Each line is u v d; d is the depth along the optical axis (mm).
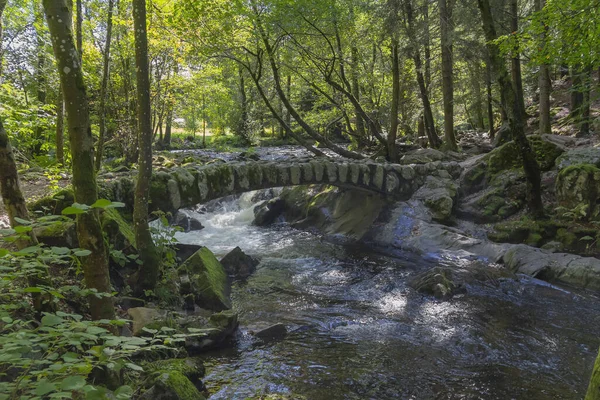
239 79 24734
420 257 8086
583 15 5570
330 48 11508
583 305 5699
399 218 9312
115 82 12234
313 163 8883
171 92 14273
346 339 4863
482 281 6598
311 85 12266
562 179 8086
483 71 13805
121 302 4781
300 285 6785
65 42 2936
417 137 17875
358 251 8750
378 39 12312
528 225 7848
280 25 9523
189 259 6102
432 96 18594
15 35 8852
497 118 22203
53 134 9484
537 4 12211
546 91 12219
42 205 5242
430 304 5883
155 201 6691
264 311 5695
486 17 7781
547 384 3912
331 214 10781
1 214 5562
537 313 5500
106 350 1884
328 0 9570
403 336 4941
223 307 5594
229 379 3920
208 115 27203
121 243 5254
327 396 3699
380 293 6387
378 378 4012
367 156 12227
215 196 7656
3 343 1752
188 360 3951
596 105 14430
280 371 4105
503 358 4402
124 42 10656
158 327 4199
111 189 6199
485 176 9695
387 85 15031
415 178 9883
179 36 9258
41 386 1526
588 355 4430
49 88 9820
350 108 13789
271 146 25969
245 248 9062
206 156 15070
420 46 12094
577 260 6539
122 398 1616
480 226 8656
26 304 2850
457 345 4695
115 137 12672
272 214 11852
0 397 1594
